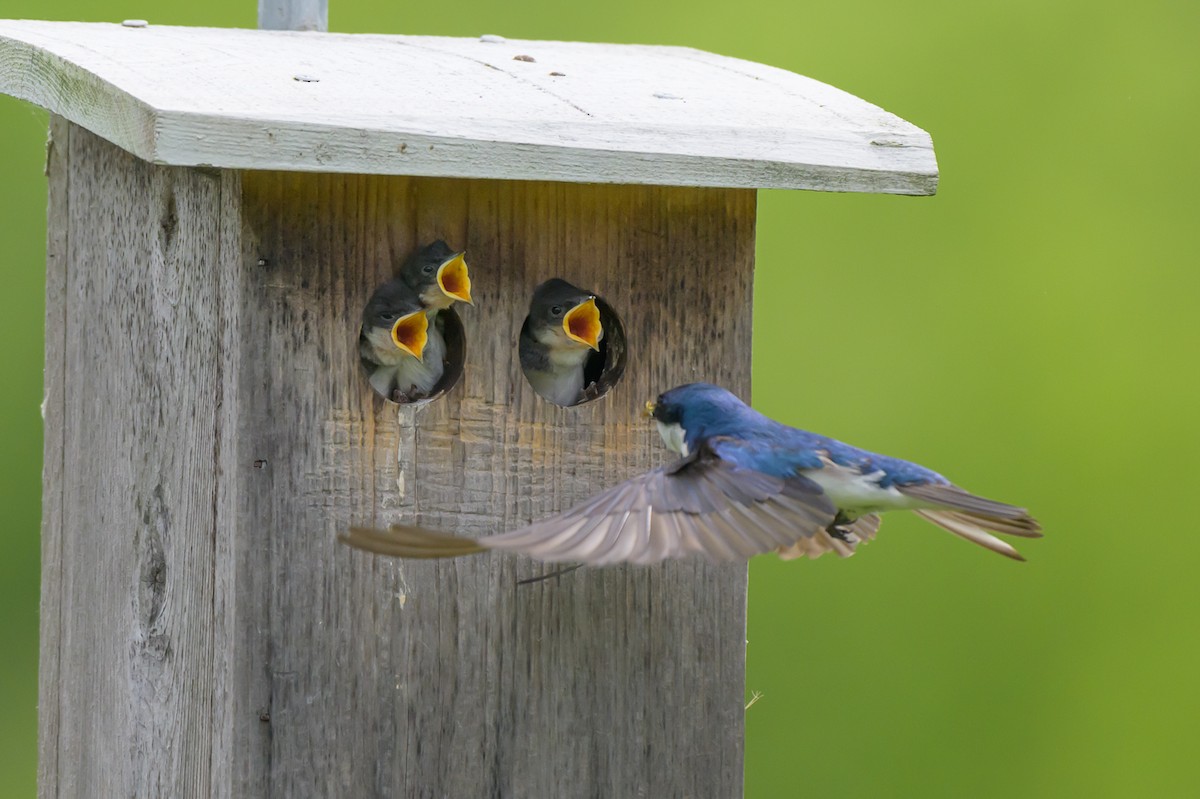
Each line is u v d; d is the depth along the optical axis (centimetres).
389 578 804
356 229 790
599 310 858
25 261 1426
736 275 852
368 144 741
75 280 958
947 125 1533
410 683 810
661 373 844
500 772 827
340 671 798
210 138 724
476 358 814
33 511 1412
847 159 815
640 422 839
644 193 838
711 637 859
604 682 843
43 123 1437
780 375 1497
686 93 861
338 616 796
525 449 823
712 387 795
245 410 776
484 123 767
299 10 965
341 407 790
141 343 869
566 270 828
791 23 1554
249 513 779
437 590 813
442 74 843
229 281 780
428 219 803
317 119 738
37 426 1418
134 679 880
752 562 1462
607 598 842
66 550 972
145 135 727
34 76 845
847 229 1514
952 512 789
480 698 823
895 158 825
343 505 793
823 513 702
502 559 824
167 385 841
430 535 614
